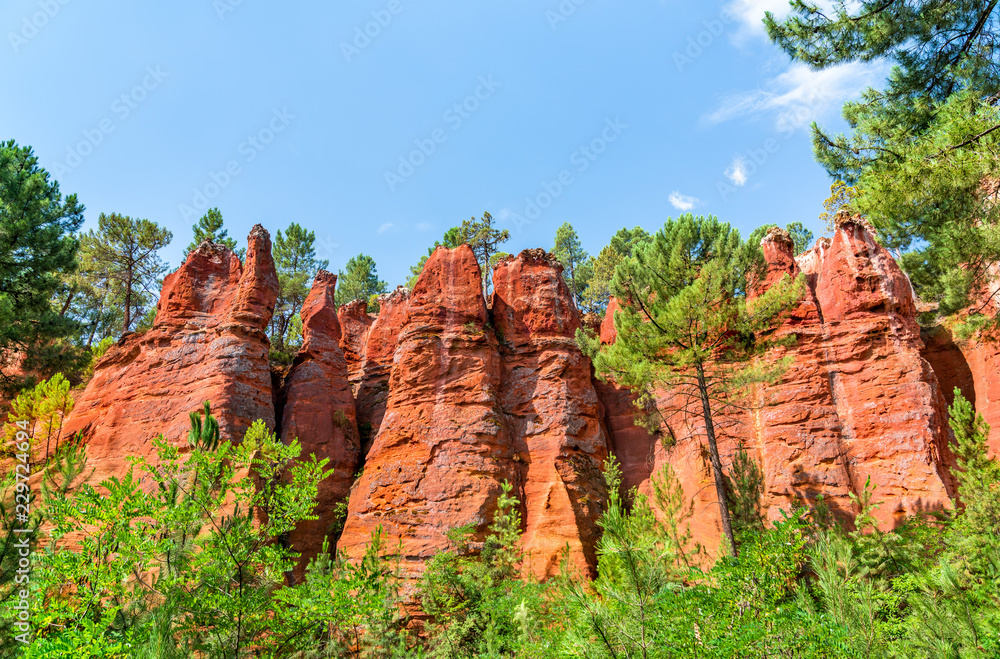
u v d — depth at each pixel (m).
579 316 32.84
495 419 27.50
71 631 9.65
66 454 11.75
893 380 23.12
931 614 8.27
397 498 25.56
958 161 11.42
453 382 28.47
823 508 17.98
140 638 9.80
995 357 25.98
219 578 11.27
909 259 16.48
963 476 17.09
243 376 28.42
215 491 11.97
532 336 30.94
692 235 21.97
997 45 15.58
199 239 50.06
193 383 28.22
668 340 20.72
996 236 12.64
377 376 35.88
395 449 27.19
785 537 8.59
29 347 28.12
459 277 31.16
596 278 57.69
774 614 7.51
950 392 27.00
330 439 30.27
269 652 11.80
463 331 29.67
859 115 16.31
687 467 25.83
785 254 27.09
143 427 27.38
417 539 24.17
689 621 7.39
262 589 11.71
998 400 25.23
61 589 10.99
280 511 12.73
